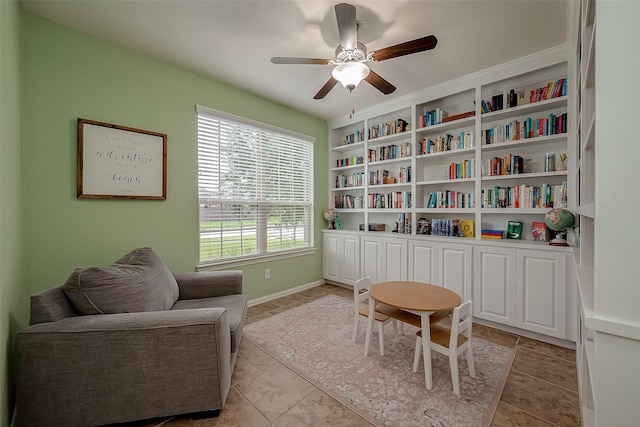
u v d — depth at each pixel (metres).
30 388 1.30
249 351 2.17
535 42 2.20
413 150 3.30
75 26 2.00
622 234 0.72
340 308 3.13
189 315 1.47
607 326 0.73
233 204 3.09
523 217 2.75
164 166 2.49
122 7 1.81
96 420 1.36
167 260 2.54
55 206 1.95
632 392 0.72
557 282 2.21
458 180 2.94
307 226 4.00
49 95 1.93
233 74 2.75
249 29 2.05
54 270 1.95
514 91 2.60
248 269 3.22
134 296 1.62
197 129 2.75
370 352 2.14
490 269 2.56
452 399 1.61
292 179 3.76
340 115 4.02
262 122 3.32
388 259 3.38
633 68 0.70
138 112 2.35
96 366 1.35
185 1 1.76
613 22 0.72
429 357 1.71
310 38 2.16
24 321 1.79
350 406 1.56
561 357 2.07
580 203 1.67
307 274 3.95
